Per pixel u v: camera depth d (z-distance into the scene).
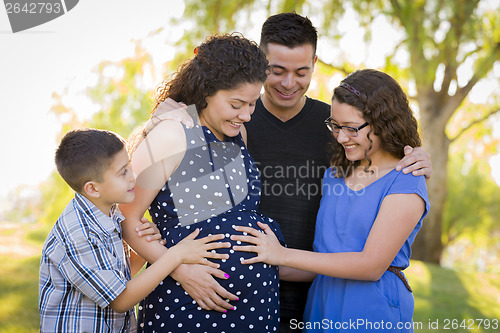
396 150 2.14
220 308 1.91
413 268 7.71
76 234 1.86
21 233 7.64
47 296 1.90
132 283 1.86
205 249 1.92
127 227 2.00
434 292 6.19
